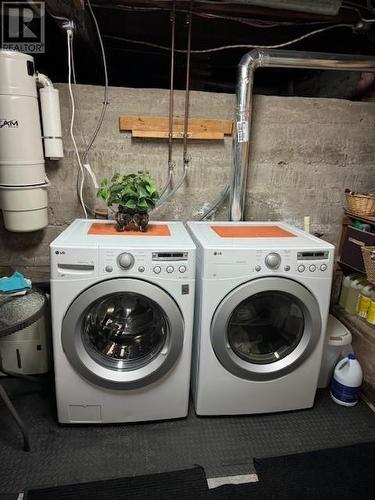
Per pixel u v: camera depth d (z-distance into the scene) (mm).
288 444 1779
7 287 1793
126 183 1865
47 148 2080
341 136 2453
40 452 1677
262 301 1920
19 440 1742
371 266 2043
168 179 2359
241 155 2236
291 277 1760
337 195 2564
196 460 1669
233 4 2062
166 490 1522
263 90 3615
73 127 2213
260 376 1859
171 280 1658
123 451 1703
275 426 1895
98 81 2949
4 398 1613
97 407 1801
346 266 2594
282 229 2154
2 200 2023
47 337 2160
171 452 1709
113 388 1751
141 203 1848
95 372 1709
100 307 1767
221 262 1691
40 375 2199
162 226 2080
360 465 1670
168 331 1724
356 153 2500
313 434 1849
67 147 2242
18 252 2377
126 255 1599
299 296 1772
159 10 2186
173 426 1868
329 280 1804
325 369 2150
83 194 2326
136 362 1792
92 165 2293
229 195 2402
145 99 2234
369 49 2686
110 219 2229
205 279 1702
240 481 1573
